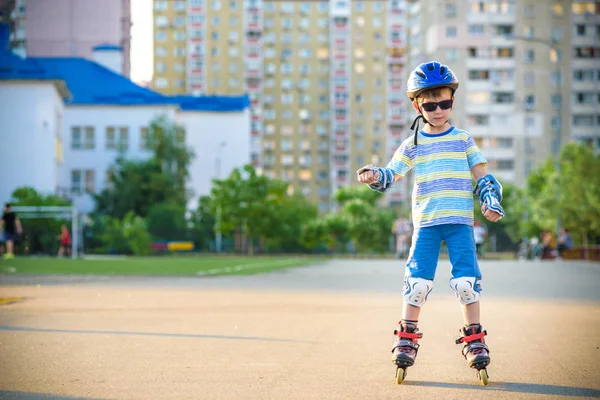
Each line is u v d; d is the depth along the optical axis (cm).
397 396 629
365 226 8162
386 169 732
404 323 705
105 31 11169
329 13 18862
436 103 715
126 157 9638
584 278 2658
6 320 1190
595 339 999
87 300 1562
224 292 1825
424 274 706
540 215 7531
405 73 18388
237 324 1152
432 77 712
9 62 7744
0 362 796
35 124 7706
